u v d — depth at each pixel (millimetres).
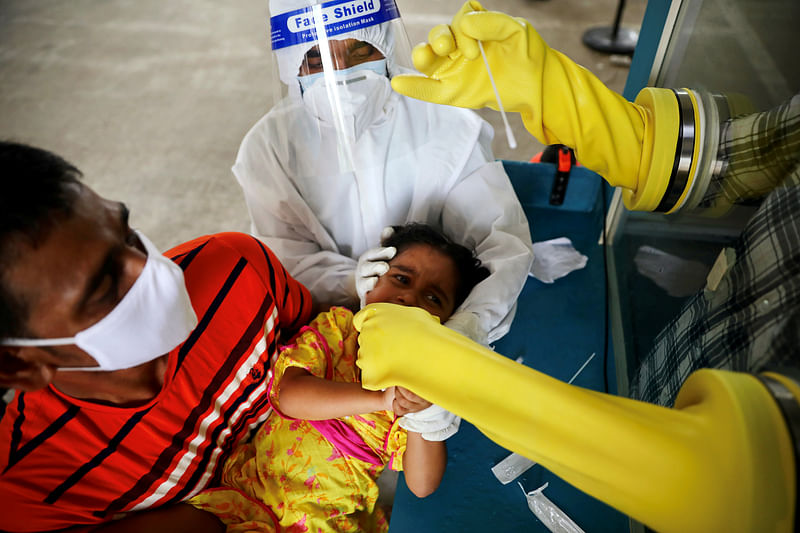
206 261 801
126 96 2998
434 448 806
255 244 880
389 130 1131
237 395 852
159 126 2795
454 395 456
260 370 875
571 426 409
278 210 1209
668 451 384
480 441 958
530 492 879
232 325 814
